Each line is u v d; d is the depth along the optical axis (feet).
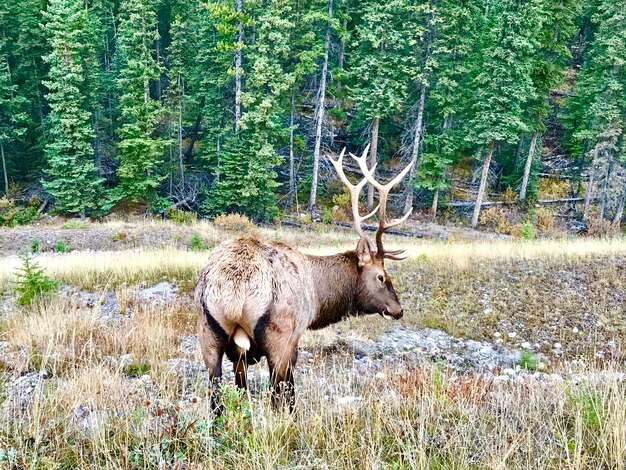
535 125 95.61
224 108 99.71
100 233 69.67
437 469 11.71
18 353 20.65
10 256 60.90
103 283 39.91
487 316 35.96
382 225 18.20
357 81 103.96
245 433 12.72
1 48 97.55
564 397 15.37
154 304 35.37
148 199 90.33
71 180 86.33
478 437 12.84
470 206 100.53
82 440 12.67
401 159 103.81
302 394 17.07
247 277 13.85
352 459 11.86
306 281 15.85
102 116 101.81
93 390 15.20
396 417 14.07
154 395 16.55
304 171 106.32
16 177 102.01
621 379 17.35
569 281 40.96
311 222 92.79
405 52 92.43
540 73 93.97
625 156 90.63
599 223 91.56
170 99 98.68
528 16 83.82
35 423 12.69
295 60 101.81
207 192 94.12
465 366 29.14
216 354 14.06
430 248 51.75
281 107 93.97
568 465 11.21
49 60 87.15
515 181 105.19
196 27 106.83
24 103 101.09
